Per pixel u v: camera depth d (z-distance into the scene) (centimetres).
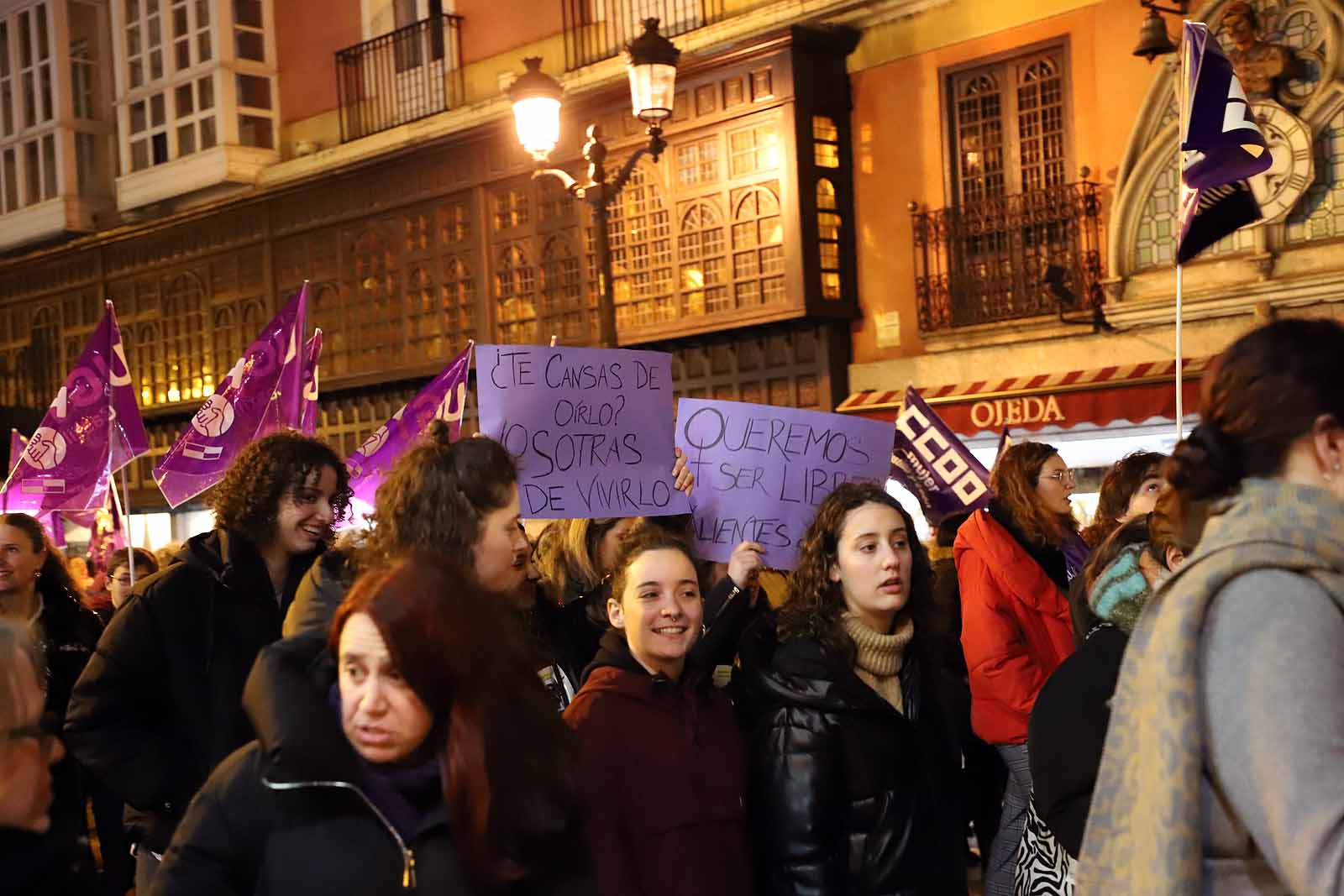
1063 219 1212
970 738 536
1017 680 485
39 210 2147
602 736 339
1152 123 1152
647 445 482
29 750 225
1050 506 534
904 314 1320
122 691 408
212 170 1862
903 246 1319
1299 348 199
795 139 1305
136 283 2048
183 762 412
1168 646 195
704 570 478
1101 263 1188
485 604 234
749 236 1355
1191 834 191
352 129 1803
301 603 310
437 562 233
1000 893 480
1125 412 1132
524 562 311
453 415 683
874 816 351
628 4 1502
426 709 224
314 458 425
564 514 461
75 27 2189
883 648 370
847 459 479
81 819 267
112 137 2191
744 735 376
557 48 1573
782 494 477
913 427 648
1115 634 294
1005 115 1254
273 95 1905
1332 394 196
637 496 472
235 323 1903
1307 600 187
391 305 1708
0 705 222
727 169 1370
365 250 1739
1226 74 565
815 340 1355
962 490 634
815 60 1329
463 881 222
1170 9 1109
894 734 357
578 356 476
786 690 355
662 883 334
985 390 1231
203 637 414
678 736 349
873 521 367
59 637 589
